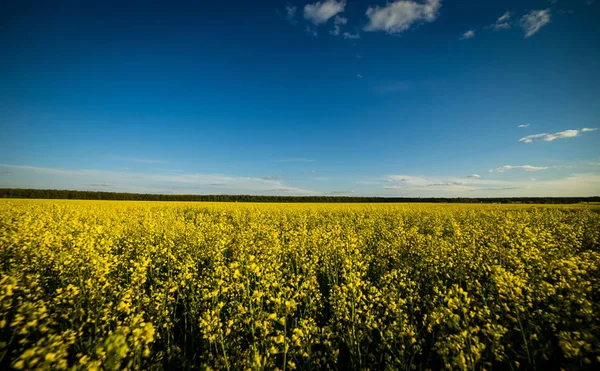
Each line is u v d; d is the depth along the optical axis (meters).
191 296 5.56
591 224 15.20
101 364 2.71
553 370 3.88
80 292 4.72
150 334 3.15
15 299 4.21
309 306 5.32
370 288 5.10
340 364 4.53
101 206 26.53
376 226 15.48
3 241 7.66
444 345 3.59
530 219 16.70
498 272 4.45
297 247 8.55
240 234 10.98
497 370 4.05
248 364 3.72
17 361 2.40
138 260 7.50
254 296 4.38
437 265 7.41
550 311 4.33
